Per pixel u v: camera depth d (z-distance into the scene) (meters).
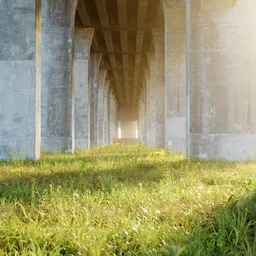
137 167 10.90
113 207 5.31
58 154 19.22
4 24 15.45
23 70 15.38
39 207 5.39
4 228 4.18
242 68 15.42
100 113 52.75
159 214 4.82
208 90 15.55
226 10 15.55
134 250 3.65
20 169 10.85
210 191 5.89
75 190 6.62
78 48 33.06
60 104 22.70
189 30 15.71
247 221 4.54
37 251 3.45
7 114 15.33
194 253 3.35
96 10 34.62
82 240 3.79
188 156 15.59
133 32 38.34
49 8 22.97
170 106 25.69
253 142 15.28
